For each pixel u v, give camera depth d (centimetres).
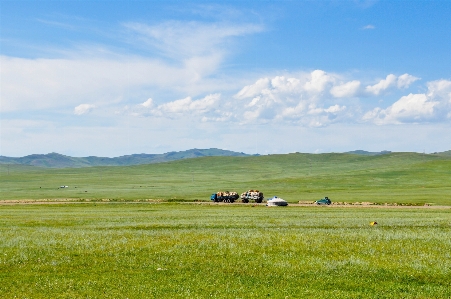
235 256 2741
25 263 2570
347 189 15875
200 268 2428
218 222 5069
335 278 2208
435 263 2512
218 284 2097
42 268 2436
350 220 5200
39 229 4344
